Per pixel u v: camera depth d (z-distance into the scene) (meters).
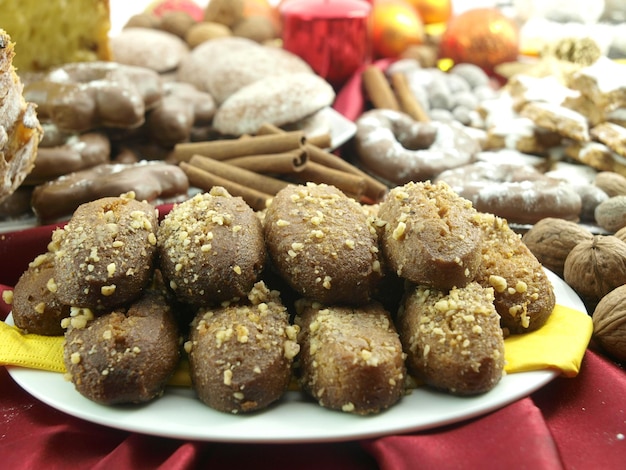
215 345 0.27
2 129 0.34
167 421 0.26
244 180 0.47
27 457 0.27
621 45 0.68
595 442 0.27
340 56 0.69
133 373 0.26
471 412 0.26
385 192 0.49
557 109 0.54
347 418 0.26
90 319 0.28
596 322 0.33
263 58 0.65
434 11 0.83
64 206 0.41
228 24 0.80
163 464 0.25
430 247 0.28
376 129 0.56
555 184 0.46
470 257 0.29
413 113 0.62
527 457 0.24
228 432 0.25
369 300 0.30
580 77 0.53
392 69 0.72
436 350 0.27
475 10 0.75
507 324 0.31
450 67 0.77
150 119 0.52
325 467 0.26
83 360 0.27
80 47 0.56
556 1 0.73
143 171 0.43
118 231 0.29
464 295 0.29
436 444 0.25
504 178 0.49
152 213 0.31
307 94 0.55
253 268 0.29
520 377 0.28
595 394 0.29
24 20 0.52
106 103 0.48
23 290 0.32
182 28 0.77
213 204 0.30
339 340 0.27
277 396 0.27
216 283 0.28
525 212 0.45
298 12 0.68
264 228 0.31
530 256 0.33
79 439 0.28
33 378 0.29
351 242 0.29
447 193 0.31
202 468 0.26
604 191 0.48
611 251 0.35
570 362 0.29
